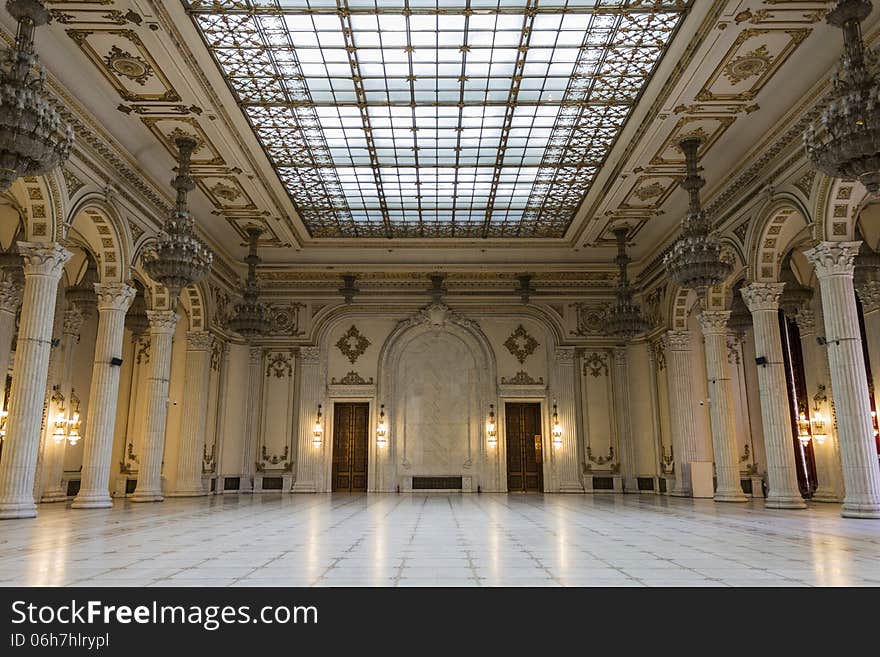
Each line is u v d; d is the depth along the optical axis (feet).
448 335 69.10
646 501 51.31
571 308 69.26
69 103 35.40
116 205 41.91
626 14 32.24
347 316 69.21
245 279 68.03
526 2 31.94
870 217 47.70
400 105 40.45
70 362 55.11
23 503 33.86
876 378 48.44
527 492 66.49
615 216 56.29
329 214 57.82
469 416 67.72
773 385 42.88
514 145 45.73
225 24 32.86
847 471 35.09
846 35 25.16
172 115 39.63
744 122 40.52
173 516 35.86
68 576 16.24
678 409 58.75
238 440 65.57
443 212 57.72
